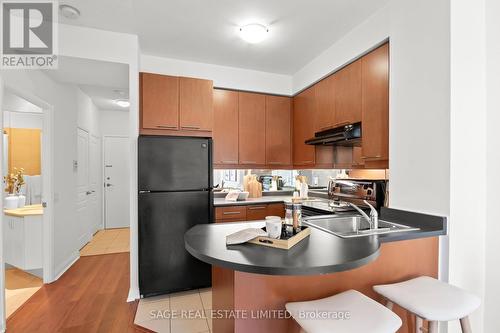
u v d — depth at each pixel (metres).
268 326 1.28
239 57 3.11
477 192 1.69
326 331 0.98
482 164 1.71
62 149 3.30
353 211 2.41
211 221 2.72
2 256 2.04
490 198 1.69
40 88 2.74
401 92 1.90
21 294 2.67
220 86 3.34
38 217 3.21
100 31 2.50
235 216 2.99
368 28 2.30
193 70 3.21
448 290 1.32
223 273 1.41
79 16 2.27
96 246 4.37
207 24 2.41
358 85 2.43
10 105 3.40
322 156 3.15
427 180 1.72
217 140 3.30
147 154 2.52
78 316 2.26
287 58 3.13
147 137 2.53
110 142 5.59
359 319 1.06
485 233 1.71
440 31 1.64
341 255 1.13
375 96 2.23
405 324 1.58
